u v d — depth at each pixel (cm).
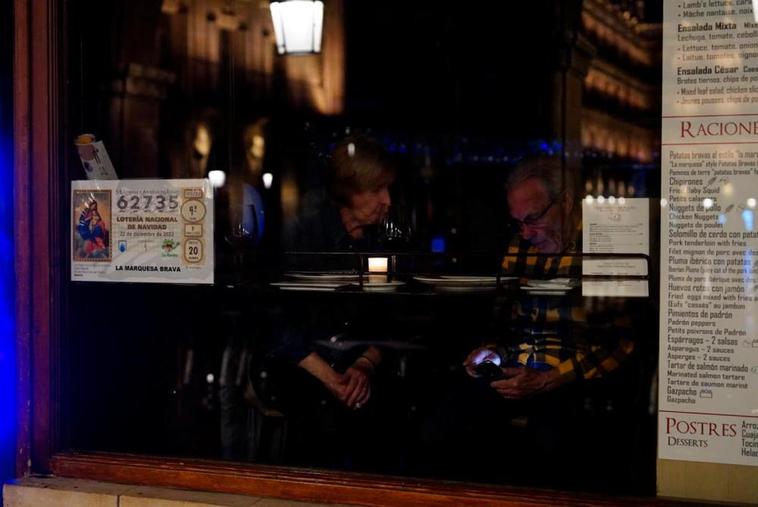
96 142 217
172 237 214
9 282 221
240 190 257
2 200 220
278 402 235
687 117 178
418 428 225
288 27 354
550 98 335
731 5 175
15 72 216
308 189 312
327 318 237
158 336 241
